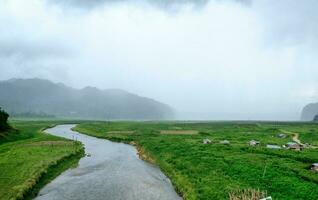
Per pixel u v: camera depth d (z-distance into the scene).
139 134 131.75
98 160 73.31
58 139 105.56
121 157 78.31
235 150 76.50
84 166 65.62
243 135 126.38
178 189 46.75
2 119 106.25
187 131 156.25
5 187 42.84
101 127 185.75
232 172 51.16
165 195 44.62
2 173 50.41
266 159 63.16
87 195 44.12
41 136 116.69
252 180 45.62
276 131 153.50
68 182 51.38
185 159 64.56
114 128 177.50
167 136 120.50
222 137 115.69
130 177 55.78
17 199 38.69
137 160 74.19
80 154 80.00
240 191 39.34
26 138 108.38
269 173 48.97
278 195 38.09
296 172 52.22
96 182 51.75
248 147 82.50
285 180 44.59
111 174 58.16
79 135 141.25
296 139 116.75
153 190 47.28
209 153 70.31
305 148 85.38
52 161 61.44
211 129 172.88
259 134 132.88
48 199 41.81
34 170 52.31
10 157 64.81
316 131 155.75
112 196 43.91
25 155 67.56
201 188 43.12
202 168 54.69
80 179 53.72
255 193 37.62
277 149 80.12
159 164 66.81
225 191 40.44
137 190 47.16
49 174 54.72
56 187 47.94
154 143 92.44
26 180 46.28
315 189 40.34
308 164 58.25
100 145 103.31
